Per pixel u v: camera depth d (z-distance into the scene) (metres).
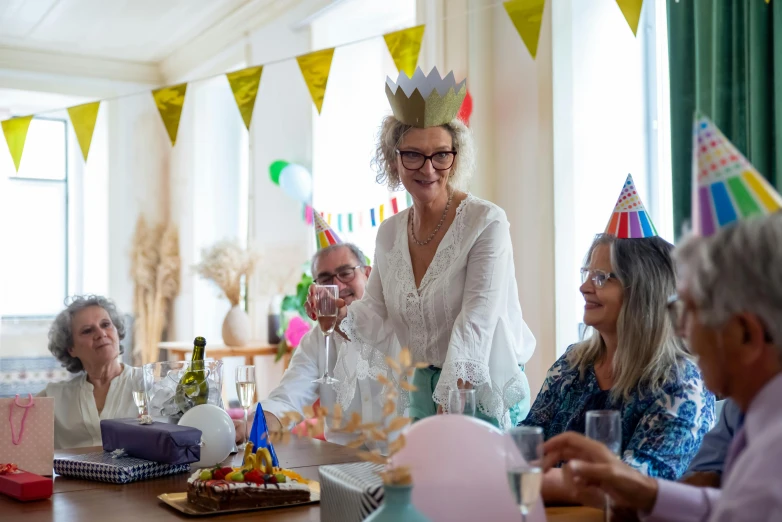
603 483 1.12
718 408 1.87
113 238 7.27
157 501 1.51
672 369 1.60
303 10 5.16
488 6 3.36
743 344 0.93
